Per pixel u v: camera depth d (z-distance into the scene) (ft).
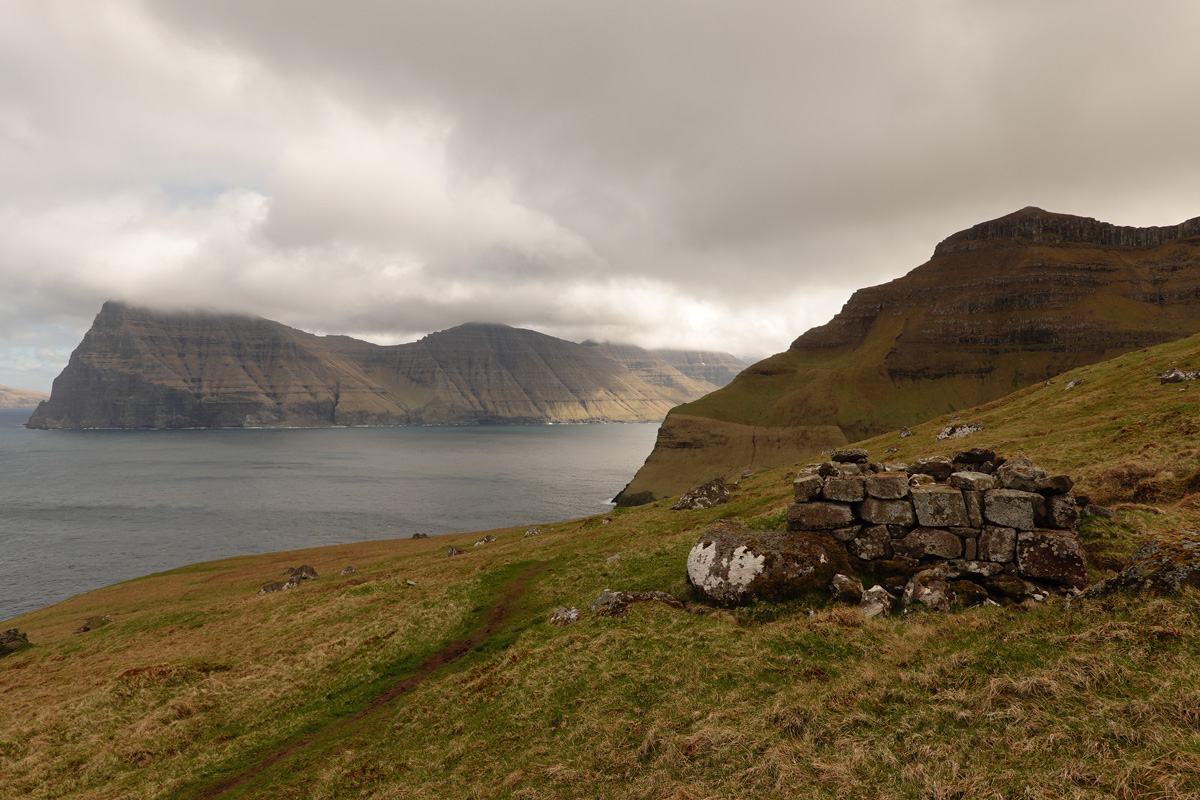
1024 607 57.93
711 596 76.54
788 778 37.52
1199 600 41.75
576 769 46.91
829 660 54.90
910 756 36.73
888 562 72.02
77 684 112.37
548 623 86.89
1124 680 37.29
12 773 75.97
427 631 104.63
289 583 221.05
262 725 81.25
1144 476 95.76
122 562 413.59
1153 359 212.64
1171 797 26.94
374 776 57.21
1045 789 29.94
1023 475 69.21
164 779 68.49
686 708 50.93
